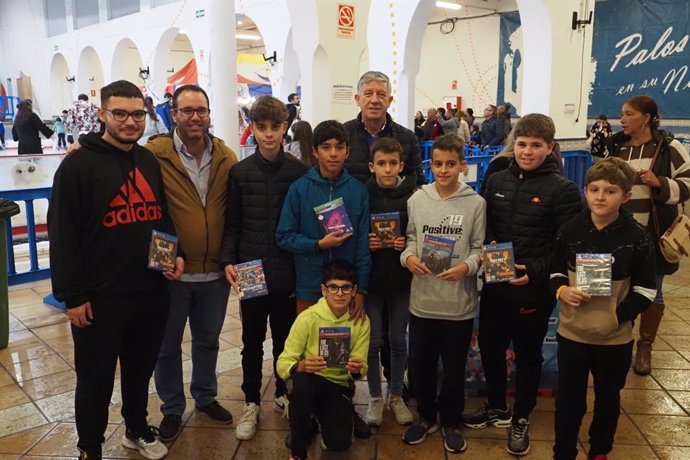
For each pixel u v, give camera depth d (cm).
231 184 262
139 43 1538
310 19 729
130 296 227
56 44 1972
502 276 235
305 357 251
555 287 225
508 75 1465
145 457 258
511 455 258
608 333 213
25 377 344
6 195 512
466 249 252
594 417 231
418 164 299
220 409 290
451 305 250
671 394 314
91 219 218
